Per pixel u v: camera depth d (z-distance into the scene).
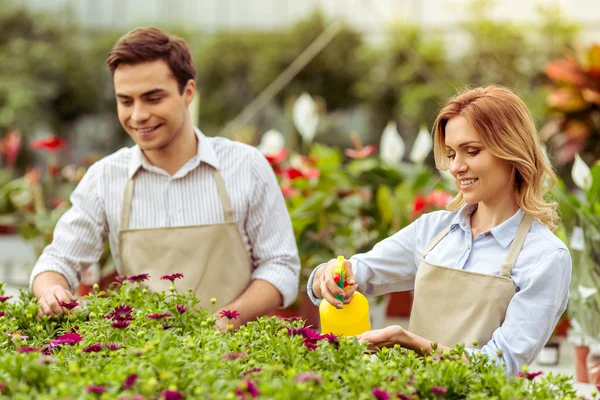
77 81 18.56
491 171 2.42
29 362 1.94
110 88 19.00
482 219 2.56
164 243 3.16
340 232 5.12
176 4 19.34
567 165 11.09
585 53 8.52
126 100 3.10
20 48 18.42
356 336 2.25
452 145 2.45
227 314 2.64
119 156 3.30
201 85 18.70
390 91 16.84
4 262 6.65
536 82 15.53
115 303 2.73
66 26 19.12
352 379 1.95
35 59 18.33
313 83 17.92
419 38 16.39
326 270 2.52
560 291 2.38
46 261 3.22
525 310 2.35
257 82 18.22
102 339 2.41
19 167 17.50
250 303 3.12
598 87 8.37
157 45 3.07
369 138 17.47
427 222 2.72
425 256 2.63
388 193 5.23
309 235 5.08
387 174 5.53
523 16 15.82
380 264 2.71
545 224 2.50
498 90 2.48
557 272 2.37
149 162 3.25
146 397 1.79
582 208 4.09
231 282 3.18
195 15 19.39
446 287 2.48
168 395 1.77
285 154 5.41
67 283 3.22
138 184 3.25
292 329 2.38
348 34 17.67
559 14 15.38
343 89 17.83
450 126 2.45
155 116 3.08
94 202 3.28
